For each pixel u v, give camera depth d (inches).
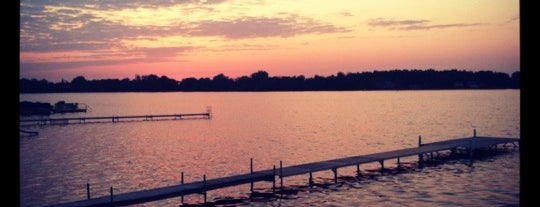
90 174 1393.9
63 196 1095.0
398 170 1405.0
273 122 3710.6
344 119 3956.7
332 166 1211.2
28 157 1761.8
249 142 2306.8
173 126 3326.8
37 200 1051.3
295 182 1237.7
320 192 1115.3
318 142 2282.2
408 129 2930.6
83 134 2711.6
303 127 3198.8
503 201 989.2
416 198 1036.5
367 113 4815.5
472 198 1022.4
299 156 1796.3
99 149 2021.4
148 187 1205.7
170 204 1003.9
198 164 1604.3
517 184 1162.0
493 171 1355.8
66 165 1568.7
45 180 1295.5
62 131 2891.2
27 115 4495.6
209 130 3011.8
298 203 1007.0
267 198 1058.7
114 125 3388.3
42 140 2380.7
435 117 3959.2
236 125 3415.4
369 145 2142.0
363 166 1486.2
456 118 3764.8
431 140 2300.7
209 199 1048.8
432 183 1200.2
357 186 1180.5
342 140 2363.4
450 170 1389.0
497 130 2723.9
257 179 1080.2
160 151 1958.7
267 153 1891.0
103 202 830.5
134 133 2787.9
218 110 5984.3
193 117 4313.5
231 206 987.9
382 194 1083.9
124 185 1231.5
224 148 2063.2
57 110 5029.5
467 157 1630.2
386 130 2886.3
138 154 1860.2
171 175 1385.3
